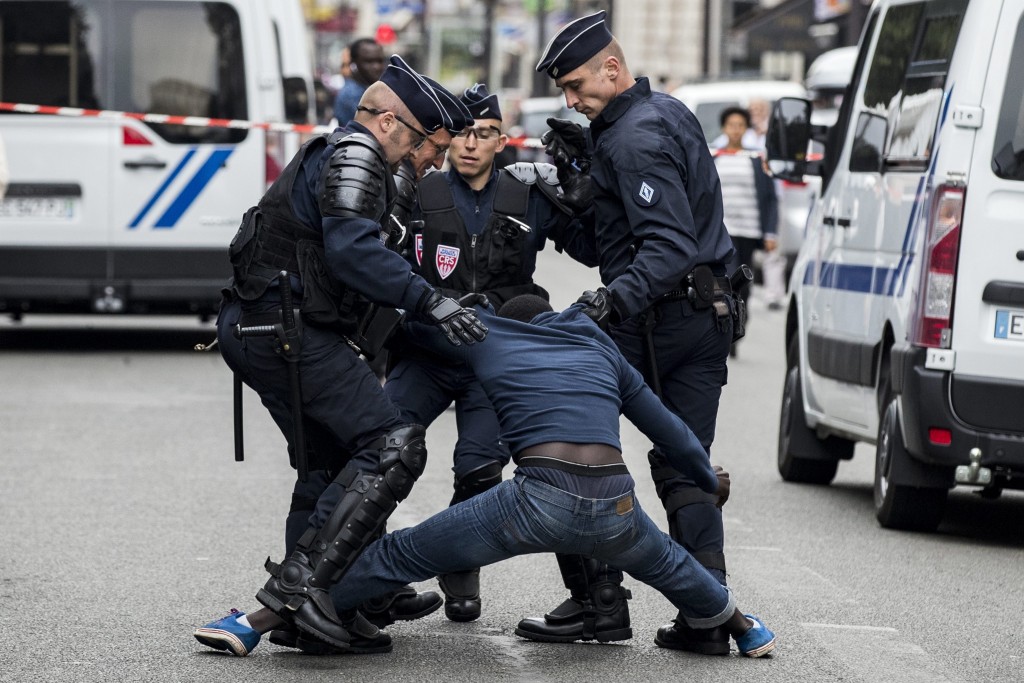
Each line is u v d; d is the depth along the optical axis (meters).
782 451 27.05
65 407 31.61
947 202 21.38
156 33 38.84
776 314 55.38
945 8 22.75
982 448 21.22
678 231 16.11
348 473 15.39
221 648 15.53
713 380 16.95
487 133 17.69
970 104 21.41
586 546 15.02
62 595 17.92
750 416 33.69
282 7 39.94
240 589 18.34
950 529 23.28
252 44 38.94
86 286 38.31
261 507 23.05
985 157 21.33
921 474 22.09
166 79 38.91
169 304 40.06
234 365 15.73
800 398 26.56
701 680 15.19
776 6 96.69
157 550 20.23
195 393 33.84
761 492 25.75
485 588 18.92
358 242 14.92
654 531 15.42
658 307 16.55
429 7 171.75
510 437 15.13
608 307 15.84
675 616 17.86
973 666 16.03
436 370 17.48
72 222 38.25
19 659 15.38
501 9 162.75
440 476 25.83
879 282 23.39
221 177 38.53
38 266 38.22
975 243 21.30
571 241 18.08
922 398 21.41
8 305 39.81
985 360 21.28
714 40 101.44
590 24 16.45
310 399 15.38
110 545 20.47
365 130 15.40
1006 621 17.92
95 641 16.06
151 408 31.77
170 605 17.56
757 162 41.50
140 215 38.38
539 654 16.03
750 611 18.03
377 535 15.55
